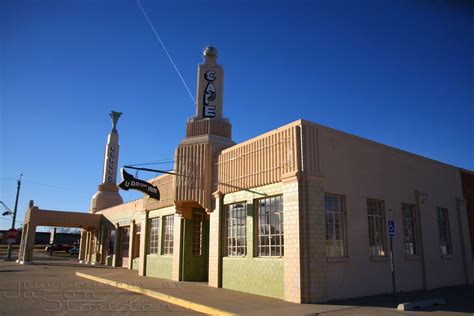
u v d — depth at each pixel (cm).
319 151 1380
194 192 1783
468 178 2173
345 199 1432
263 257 1435
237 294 1413
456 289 1675
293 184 1320
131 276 2192
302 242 1270
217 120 1920
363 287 1409
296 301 1240
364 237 1462
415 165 1814
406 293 1518
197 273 1939
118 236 3272
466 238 2000
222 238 1667
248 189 1542
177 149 1870
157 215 2294
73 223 3731
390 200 1625
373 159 1591
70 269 2780
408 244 1681
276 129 1448
